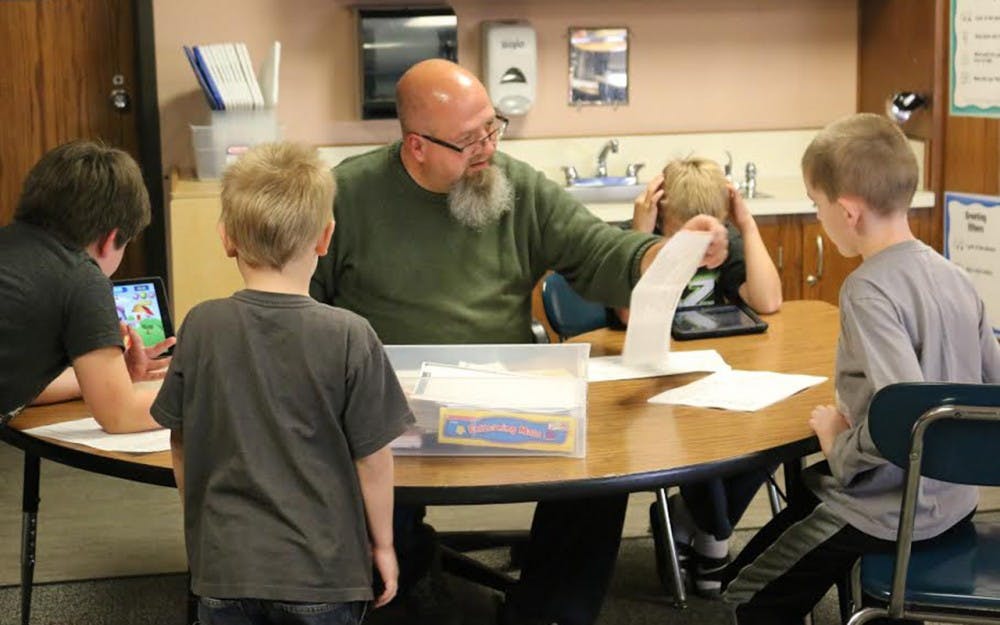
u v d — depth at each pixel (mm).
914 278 2221
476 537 3445
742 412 2451
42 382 2422
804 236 4734
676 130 5176
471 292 2887
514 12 4965
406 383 2299
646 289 2582
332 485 1921
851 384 2258
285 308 1943
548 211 2947
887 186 2242
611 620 3150
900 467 2100
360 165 2900
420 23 4762
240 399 1918
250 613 1903
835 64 5254
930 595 2172
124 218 2457
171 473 2176
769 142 5234
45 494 4102
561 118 5082
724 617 3162
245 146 4461
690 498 3182
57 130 4844
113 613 3234
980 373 2283
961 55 4641
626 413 2459
